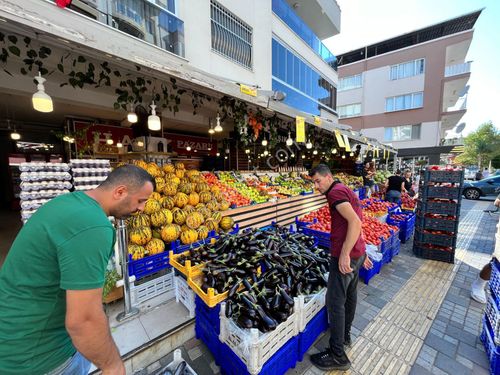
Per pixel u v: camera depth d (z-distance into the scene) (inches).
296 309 77.1
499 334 75.4
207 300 75.6
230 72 278.4
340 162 469.1
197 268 88.7
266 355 65.6
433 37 695.1
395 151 469.7
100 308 39.0
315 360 79.1
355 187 316.5
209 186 157.0
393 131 727.1
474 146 1304.1
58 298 41.3
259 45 323.0
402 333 94.7
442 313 107.2
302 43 443.2
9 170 369.4
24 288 39.1
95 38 66.6
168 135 378.0
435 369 78.2
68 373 47.5
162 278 104.0
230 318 72.1
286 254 102.6
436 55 648.4
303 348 80.6
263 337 64.6
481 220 293.9
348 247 72.9
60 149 426.3
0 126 351.6
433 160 662.5
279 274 90.4
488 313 87.1
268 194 197.3
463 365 79.8
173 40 214.5
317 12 462.9
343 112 818.8
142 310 96.0
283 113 153.6
